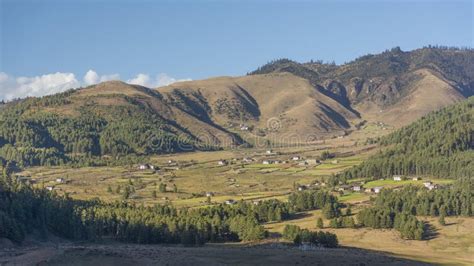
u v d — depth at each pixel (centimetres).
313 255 13050
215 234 17900
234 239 18225
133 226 17812
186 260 12269
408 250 17250
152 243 17562
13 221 16150
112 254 12619
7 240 15738
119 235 18262
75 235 18062
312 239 16900
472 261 15600
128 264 11975
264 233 18025
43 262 12144
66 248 13525
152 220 17988
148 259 12381
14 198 17762
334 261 12469
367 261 12706
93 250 12925
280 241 17388
